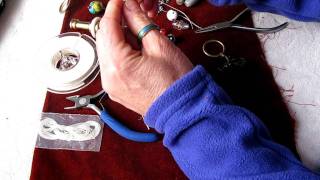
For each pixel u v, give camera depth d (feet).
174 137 1.38
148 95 1.50
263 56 2.14
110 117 1.99
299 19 2.01
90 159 1.92
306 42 2.17
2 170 1.95
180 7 2.36
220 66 2.11
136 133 1.94
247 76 2.07
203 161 1.39
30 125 2.07
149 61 1.48
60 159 1.92
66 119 2.05
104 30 1.53
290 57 2.13
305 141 1.87
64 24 2.38
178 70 1.51
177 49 1.57
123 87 1.51
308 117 1.93
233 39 2.22
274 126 1.92
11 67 2.29
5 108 2.14
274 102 1.98
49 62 2.22
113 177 1.86
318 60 2.11
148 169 1.88
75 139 1.98
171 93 1.35
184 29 2.27
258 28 2.21
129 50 1.50
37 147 1.95
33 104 2.14
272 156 1.39
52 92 2.14
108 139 1.97
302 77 2.06
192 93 1.35
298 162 1.45
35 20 2.49
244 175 1.33
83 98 2.07
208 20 2.31
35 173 1.87
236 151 1.34
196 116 1.34
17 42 2.40
